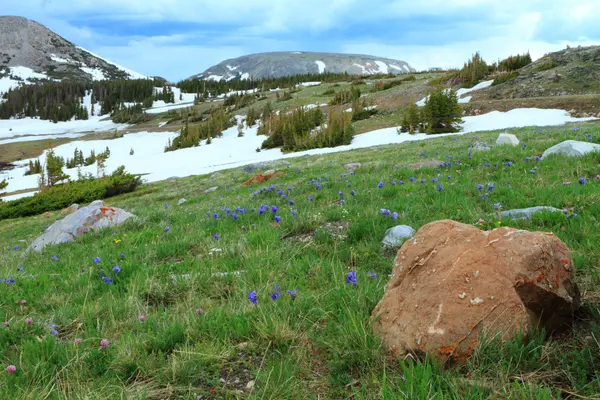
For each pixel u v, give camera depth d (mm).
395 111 82062
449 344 2783
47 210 39344
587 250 4477
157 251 7285
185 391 2936
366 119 81812
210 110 173375
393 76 147000
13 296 5758
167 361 3307
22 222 31922
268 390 2752
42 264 8484
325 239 6547
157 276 5938
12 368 3240
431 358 2742
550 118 50812
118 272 6062
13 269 7930
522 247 3139
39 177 94188
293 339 3428
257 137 98500
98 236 10867
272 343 3457
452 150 19672
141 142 140500
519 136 21078
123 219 12383
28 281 6477
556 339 2990
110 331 4191
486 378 2564
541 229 5301
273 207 7914
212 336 3611
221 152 85625
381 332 3256
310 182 13578
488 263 3123
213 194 20562
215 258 6512
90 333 4078
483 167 10875
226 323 3803
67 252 9391
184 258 6895
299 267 5367
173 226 10023
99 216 12156
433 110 58344
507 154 12289
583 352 2641
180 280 5445
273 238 6840
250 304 4234
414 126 61156
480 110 62938
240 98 173750
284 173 21859
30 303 5527
